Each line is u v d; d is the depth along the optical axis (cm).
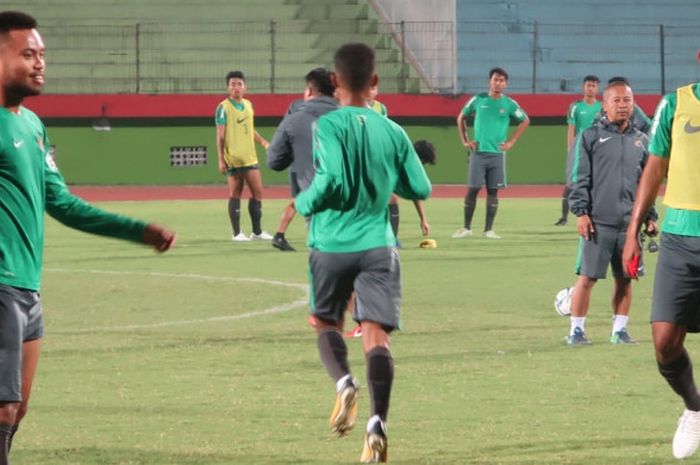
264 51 9000
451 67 8669
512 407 2048
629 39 9638
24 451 1725
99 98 8319
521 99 8569
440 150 8512
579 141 2680
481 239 5312
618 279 2720
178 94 8419
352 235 1705
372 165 1697
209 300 3459
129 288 3712
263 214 6588
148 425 1909
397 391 2192
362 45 1741
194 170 8438
